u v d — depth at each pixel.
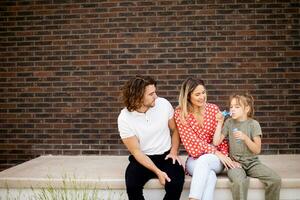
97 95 4.92
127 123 3.17
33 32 4.97
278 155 4.68
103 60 4.91
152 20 4.85
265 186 3.19
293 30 4.76
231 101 3.25
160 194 3.27
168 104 3.35
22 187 3.48
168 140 3.32
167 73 4.84
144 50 4.87
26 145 4.99
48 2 4.95
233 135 3.29
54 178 3.48
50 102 4.97
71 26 4.93
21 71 4.99
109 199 3.31
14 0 4.98
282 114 4.79
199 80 3.24
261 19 4.78
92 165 4.14
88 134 4.94
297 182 3.27
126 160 4.45
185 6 4.82
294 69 4.77
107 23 4.90
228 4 4.79
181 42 4.83
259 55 4.79
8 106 5.00
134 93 3.09
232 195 3.14
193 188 2.96
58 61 4.95
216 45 4.81
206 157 3.12
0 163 4.99
